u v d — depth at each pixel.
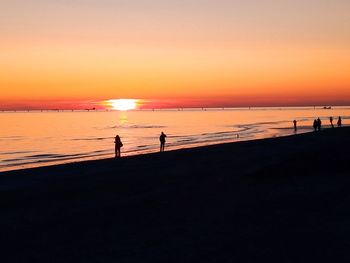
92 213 15.37
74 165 31.48
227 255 10.24
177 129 104.44
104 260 10.29
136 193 18.86
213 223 13.20
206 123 141.62
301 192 17.19
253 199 16.36
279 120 159.12
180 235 12.07
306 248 10.51
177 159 31.88
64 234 12.78
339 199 15.70
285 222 12.93
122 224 13.65
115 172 26.25
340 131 57.94
